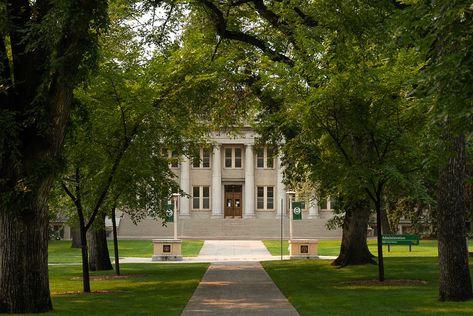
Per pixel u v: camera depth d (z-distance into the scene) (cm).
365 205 2536
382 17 1675
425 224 5766
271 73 2220
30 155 1452
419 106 1250
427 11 1154
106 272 3011
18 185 1412
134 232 7694
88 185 2077
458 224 1619
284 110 2370
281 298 1778
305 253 3981
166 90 2384
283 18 2491
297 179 3033
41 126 1427
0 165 1448
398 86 1906
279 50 2867
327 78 1988
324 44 2094
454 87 1065
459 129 1116
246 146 8562
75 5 1352
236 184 8700
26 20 1485
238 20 2997
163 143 2333
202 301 1730
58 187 2131
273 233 7625
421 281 2191
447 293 1625
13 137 1400
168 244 4022
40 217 1498
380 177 2000
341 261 3044
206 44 2859
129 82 2053
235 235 7581
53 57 1377
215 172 8550
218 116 3547
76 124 1766
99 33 1459
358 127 1986
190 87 2386
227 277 2541
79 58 1413
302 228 7681
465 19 1129
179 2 2720
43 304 1500
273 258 4172
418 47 1156
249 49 3089
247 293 1925
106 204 2242
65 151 1906
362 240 3008
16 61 1472
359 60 1923
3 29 1392
